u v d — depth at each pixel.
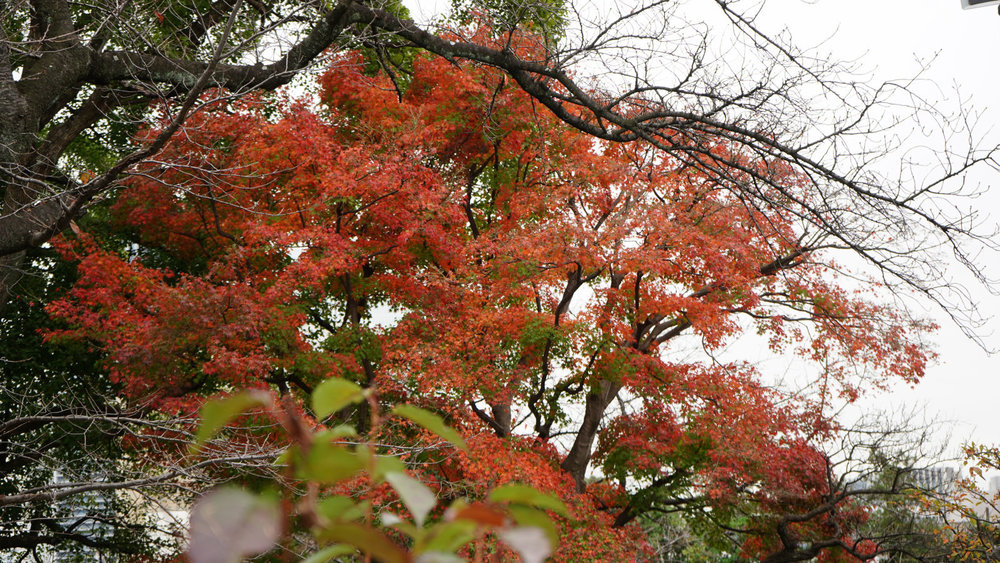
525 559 0.60
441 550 0.62
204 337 13.05
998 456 16.02
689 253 15.10
